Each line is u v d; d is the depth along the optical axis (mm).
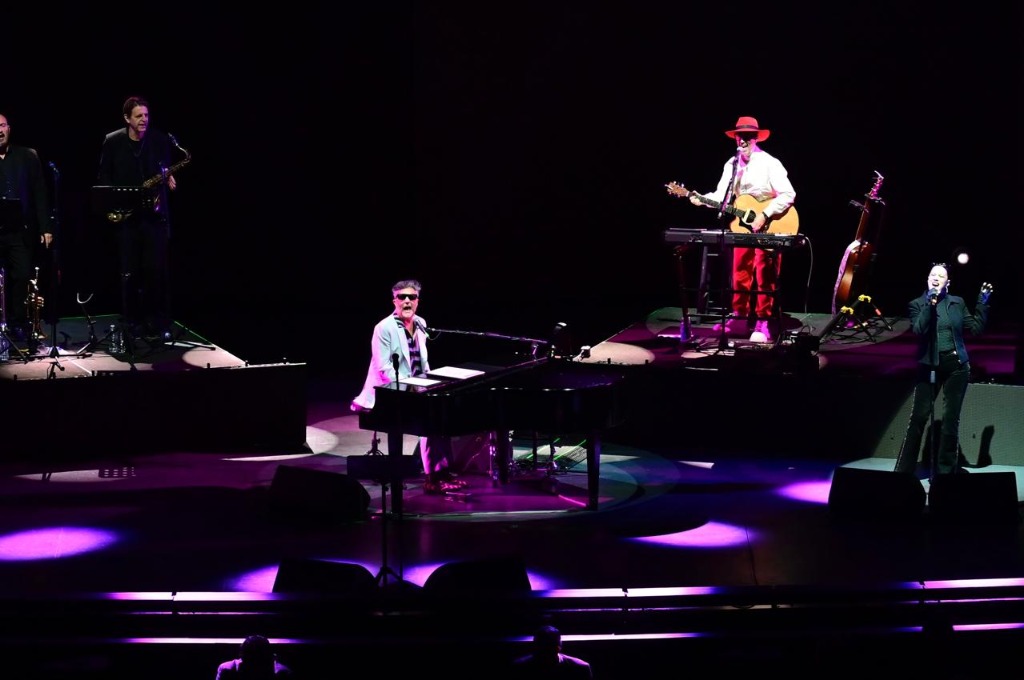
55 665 10406
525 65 27062
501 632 10695
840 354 19078
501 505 15195
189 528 14227
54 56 24719
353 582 11250
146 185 18312
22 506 15008
